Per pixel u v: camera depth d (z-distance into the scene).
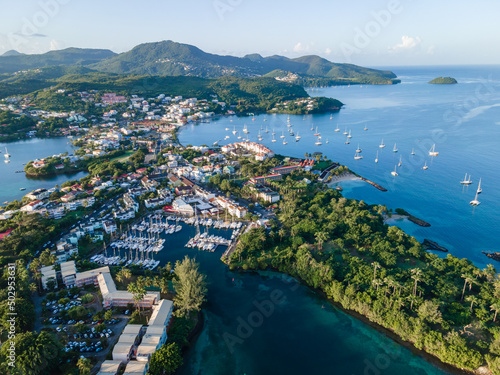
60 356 151.38
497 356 150.62
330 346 170.25
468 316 173.00
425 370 155.88
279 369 157.12
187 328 177.88
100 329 171.12
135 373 143.00
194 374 154.00
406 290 188.88
